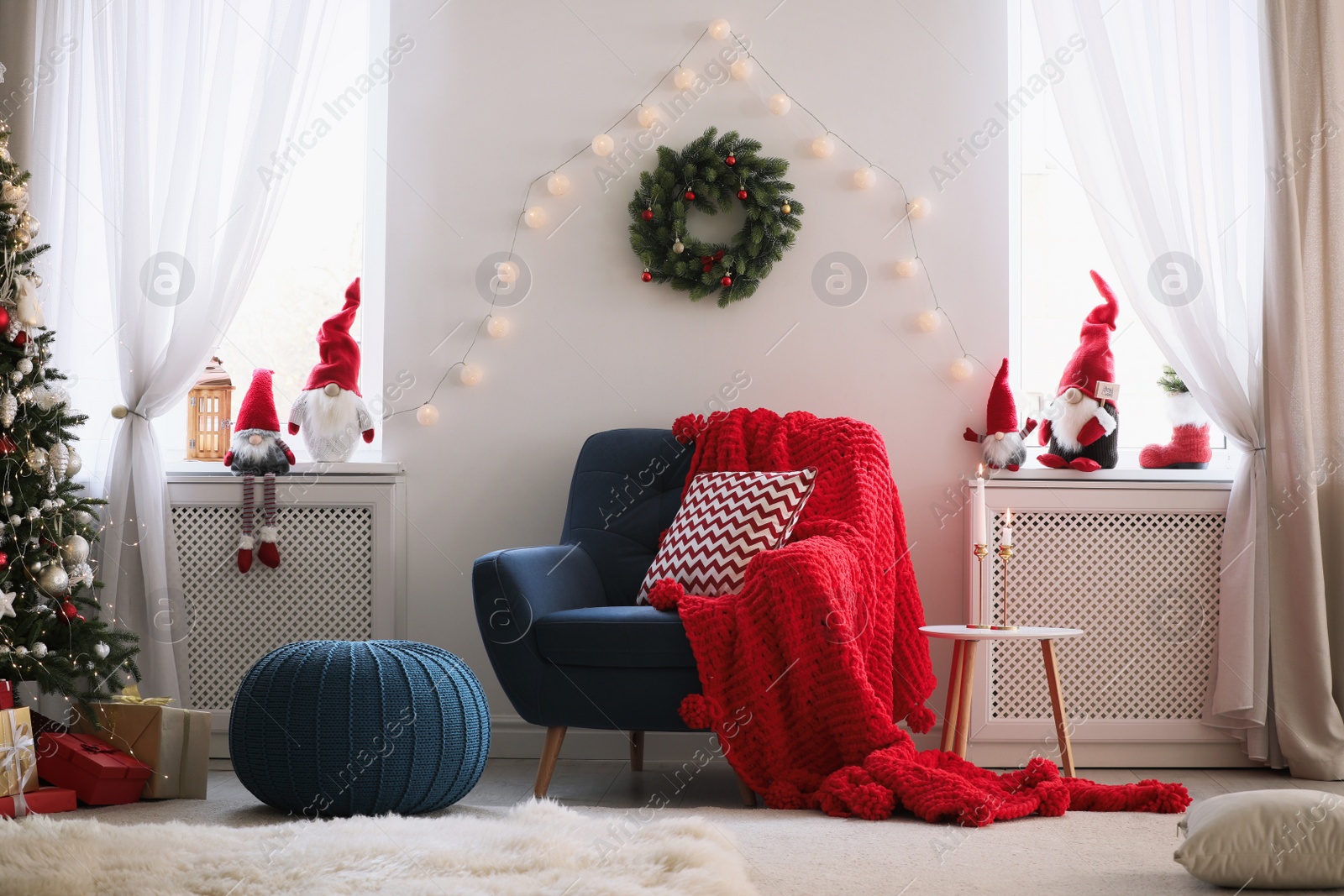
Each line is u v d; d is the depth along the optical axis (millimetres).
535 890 1568
